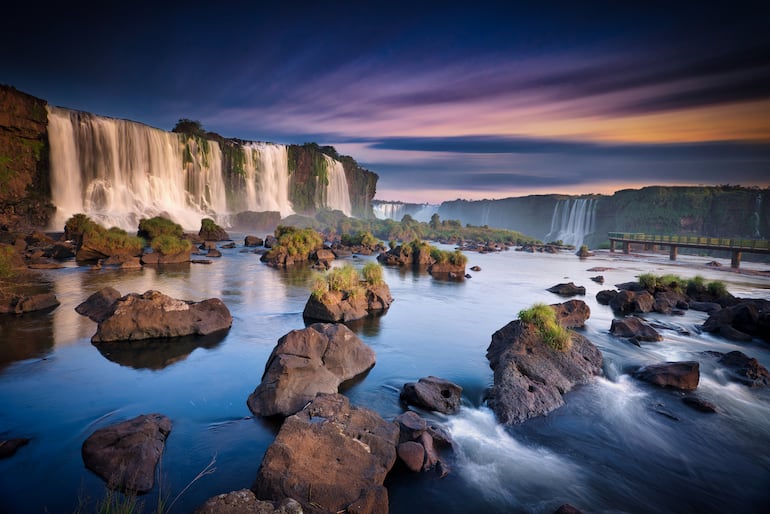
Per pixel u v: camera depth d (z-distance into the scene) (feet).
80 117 275.80
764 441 37.65
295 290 104.73
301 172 520.42
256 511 19.95
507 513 27.14
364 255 223.71
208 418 38.01
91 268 128.77
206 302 71.15
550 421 40.14
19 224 233.76
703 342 69.36
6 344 56.54
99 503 25.68
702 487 30.96
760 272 184.14
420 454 31.12
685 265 211.20
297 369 41.96
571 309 80.33
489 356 57.62
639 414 41.98
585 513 27.17
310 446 28.32
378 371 52.47
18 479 27.94
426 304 97.81
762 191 469.57
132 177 310.04
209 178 390.83
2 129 236.02
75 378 46.44
